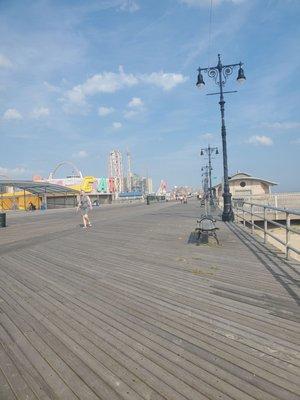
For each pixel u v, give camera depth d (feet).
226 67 66.85
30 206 201.36
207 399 11.16
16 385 12.19
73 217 105.81
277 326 16.42
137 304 19.95
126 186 531.91
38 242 47.73
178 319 17.56
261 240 42.68
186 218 80.84
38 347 14.90
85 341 15.34
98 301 20.66
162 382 12.12
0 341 15.61
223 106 68.44
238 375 12.41
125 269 28.68
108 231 57.82
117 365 13.29
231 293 21.61
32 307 19.97
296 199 122.31
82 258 34.22
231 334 15.67
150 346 14.73
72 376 12.64
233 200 79.77
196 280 24.77
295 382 11.93
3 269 30.60
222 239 43.88
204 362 13.34
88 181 276.00
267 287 22.66
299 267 28.14
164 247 39.11
